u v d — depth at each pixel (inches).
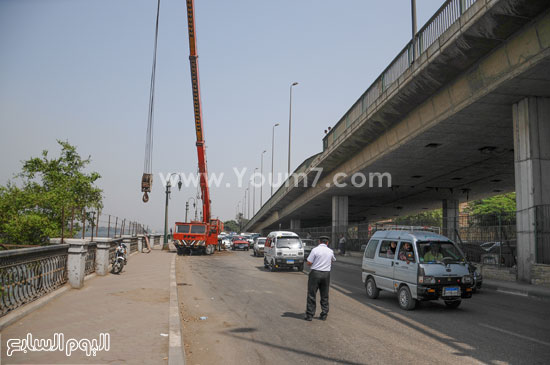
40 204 1047.0
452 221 880.3
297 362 236.1
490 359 241.1
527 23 507.5
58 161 1145.4
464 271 402.0
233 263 1028.5
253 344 274.8
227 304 432.5
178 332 278.7
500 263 687.1
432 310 404.5
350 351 257.4
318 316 369.7
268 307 415.2
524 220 612.4
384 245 464.8
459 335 299.9
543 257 589.3
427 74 675.4
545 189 600.1
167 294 454.3
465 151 954.1
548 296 482.9
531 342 280.5
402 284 413.1
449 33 581.9
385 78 844.0
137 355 225.9
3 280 302.2
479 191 1654.8
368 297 485.4
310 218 2957.7
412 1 729.0
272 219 3174.2
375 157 1048.8
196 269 849.5
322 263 354.6
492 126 756.0
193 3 1047.0
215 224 1423.5
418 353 253.3
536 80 553.0
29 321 301.7
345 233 1491.1
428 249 409.7
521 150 622.5
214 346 270.1
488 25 522.3
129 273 675.4
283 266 802.2
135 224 1368.1
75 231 1039.6
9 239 980.6
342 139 1091.9
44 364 206.7
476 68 613.3
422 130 794.2
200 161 1221.1
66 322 301.4
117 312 343.9
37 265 374.0
